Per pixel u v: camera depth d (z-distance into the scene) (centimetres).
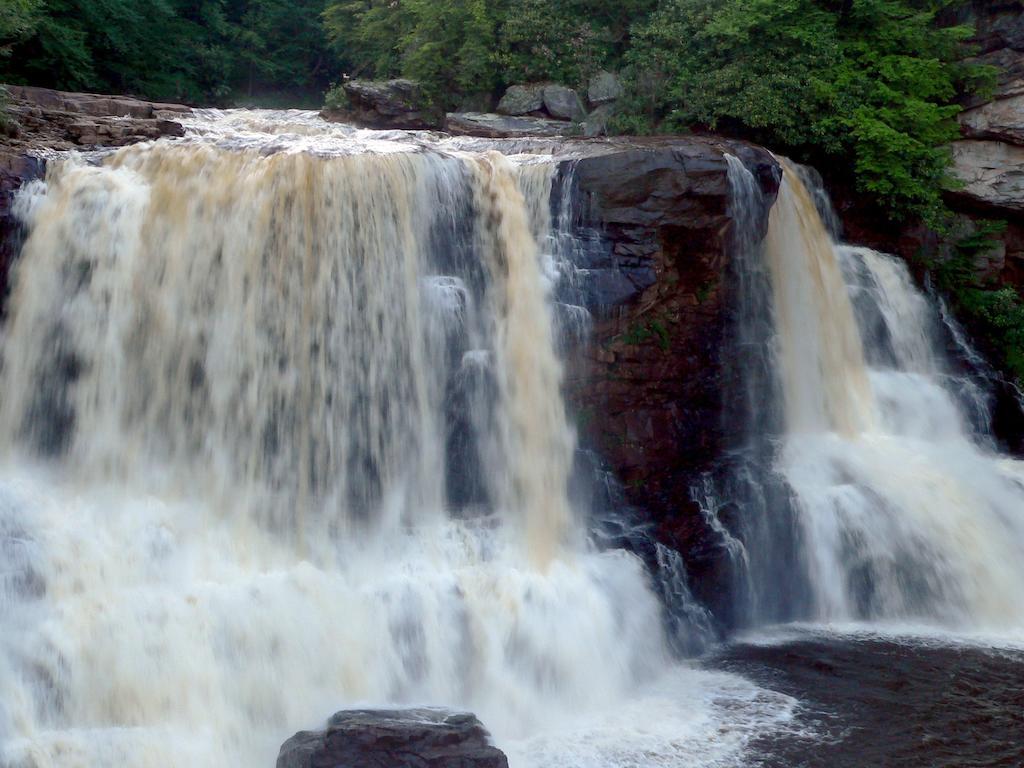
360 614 1380
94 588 1318
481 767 1084
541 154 1944
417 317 1688
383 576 1463
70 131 1895
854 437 2122
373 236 1669
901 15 2623
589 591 1538
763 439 1989
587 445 1772
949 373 2442
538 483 1717
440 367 1692
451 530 1602
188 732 1204
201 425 1602
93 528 1415
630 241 1783
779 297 2109
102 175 1661
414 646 1377
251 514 1554
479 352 1708
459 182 1752
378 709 1191
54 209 1627
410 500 1648
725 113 2534
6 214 1590
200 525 1495
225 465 1587
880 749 1254
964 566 1830
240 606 1331
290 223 1634
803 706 1384
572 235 1777
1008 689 1448
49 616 1250
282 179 1644
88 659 1222
